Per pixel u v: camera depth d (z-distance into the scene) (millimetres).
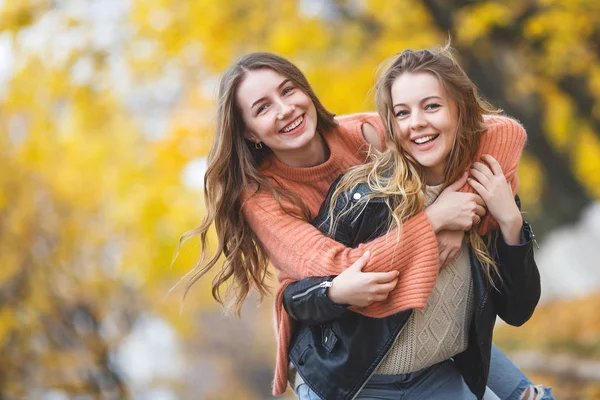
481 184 3100
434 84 3029
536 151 11117
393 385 3197
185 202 9070
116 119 9328
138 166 9164
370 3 7398
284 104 3168
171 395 17234
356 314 3092
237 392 27688
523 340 10664
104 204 11820
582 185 11375
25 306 11781
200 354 27688
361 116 3469
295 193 3236
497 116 3318
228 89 3223
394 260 2971
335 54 7863
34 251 11961
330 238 3096
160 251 9328
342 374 3090
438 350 3131
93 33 8328
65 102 8922
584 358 8844
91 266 12234
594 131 8922
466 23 7246
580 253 14508
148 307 13258
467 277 3162
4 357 11727
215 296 3355
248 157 3254
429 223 3010
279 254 3170
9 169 11258
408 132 3066
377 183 3055
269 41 7605
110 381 12531
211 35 7578
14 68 8539
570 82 8453
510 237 3064
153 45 8125
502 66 9977
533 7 7449
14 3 8164
